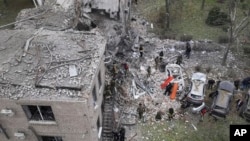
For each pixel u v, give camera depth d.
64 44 20.44
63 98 16.97
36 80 17.80
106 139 23.19
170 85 26.77
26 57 19.42
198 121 25.30
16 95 17.14
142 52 30.73
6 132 19.50
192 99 25.48
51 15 25.86
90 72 18.38
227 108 24.98
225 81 26.73
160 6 39.38
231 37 28.23
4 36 21.34
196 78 27.05
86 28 28.08
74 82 17.69
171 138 24.08
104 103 24.58
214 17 36.09
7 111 17.39
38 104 17.23
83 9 29.11
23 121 18.55
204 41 33.78
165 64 29.14
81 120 18.12
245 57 31.70
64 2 28.67
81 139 19.77
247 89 27.48
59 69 18.53
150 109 26.00
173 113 25.56
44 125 18.66
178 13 38.44
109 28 30.31
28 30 22.11
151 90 27.36
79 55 19.50
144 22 36.97
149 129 24.73
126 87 27.59
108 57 28.89
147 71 28.92
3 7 40.19
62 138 19.86
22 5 40.47
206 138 24.09
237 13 37.19
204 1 38.41
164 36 34.47
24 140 20.16
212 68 29.92
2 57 19.48
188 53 30.95
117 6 29.33
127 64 29.66
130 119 25.27
